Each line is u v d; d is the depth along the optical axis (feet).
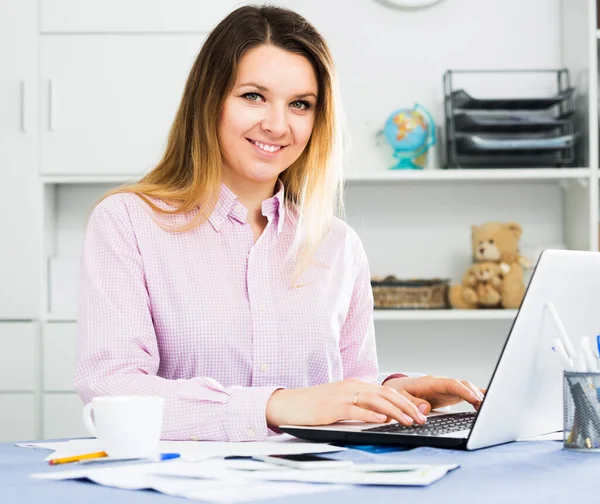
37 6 9.56
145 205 4.91
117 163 9.54
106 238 4.73
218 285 4.87
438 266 10.37
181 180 5.15
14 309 9.51
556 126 9.62
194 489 2.61
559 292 3.70
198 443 3.73
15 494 2.59
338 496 2.54
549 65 10.40
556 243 10.32
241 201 5.16
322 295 5.15
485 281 9.69
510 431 3.67
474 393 4.43
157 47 9.53
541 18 10.39
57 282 10.03
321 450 3.38
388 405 3.67
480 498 2.51
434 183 10.34
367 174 9.58
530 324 3.56
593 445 3.43
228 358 4.81
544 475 2.91
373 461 3.19
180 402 3.91
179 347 4.76
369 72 10.37
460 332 10.39
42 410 9.41
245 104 4.89
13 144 9.55
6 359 9.41
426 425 3.85
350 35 10.37
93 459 3.20
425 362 10.38
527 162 9.73
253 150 4.91
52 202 10.08
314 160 5.23
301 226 5.16
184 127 5.13
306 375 4.99
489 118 9.66
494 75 10.37
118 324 4.47
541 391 3.79
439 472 2.86
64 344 9.43
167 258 4.82
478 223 10.37
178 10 9.54
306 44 4.94
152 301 4.76
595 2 9.63
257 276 4.95
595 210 9.57
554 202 10.37
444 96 10.11
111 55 9.54
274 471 2.87
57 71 9.54
